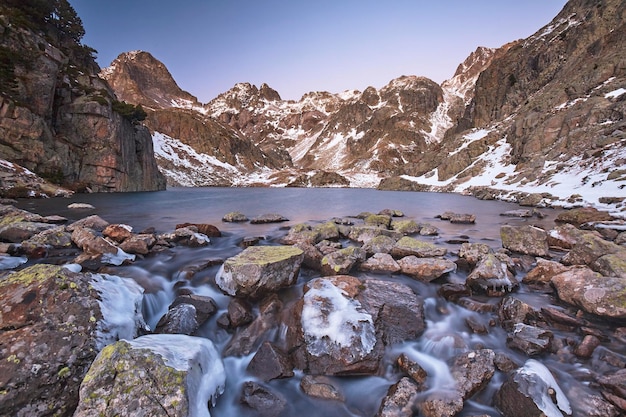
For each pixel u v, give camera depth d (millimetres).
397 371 5797
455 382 5262
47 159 44969
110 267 9938
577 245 10727
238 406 5105
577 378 5348
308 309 6648
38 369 4273
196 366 4785
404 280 9727
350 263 9883
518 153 63656
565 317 6969
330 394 5238
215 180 151750
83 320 5141
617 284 7211
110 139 55156
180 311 7129
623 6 77625
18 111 41375
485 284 8773
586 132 49000
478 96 112875
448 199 49375
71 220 20094
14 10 48062
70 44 71375
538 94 79625
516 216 26750
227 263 8547
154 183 72500
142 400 3863
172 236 14211
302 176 153875
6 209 17672
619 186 28594
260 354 6043
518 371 5078
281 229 19062
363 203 42094
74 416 3787
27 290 5258
